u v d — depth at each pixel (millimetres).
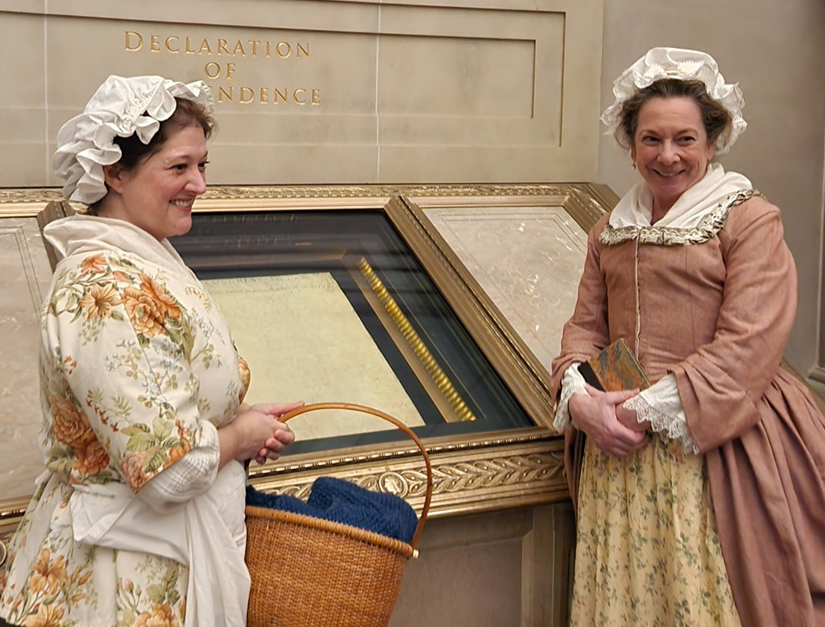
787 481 2324
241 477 1950
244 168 4074
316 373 3012
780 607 2289
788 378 2473
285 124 4148
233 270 3426
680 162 2422
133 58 3893
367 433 2791
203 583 1839
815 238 4738
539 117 4629
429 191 4156
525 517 2807
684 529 2328
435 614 2730
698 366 2293
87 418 1811
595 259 2725
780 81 4660
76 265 1843
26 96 3756
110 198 1969
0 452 2471
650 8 4738
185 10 3938
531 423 2928
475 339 3268
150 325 1790
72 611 1788
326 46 4207
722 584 2301
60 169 1951
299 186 4059
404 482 2611
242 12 4027
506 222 4055
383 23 4273
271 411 2115
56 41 3775
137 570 1809
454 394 3029
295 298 3336
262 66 4105
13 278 3121
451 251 3699
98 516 1790
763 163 4668
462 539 2723
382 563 1939
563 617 2855
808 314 4746
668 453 2365
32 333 2904
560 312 3508
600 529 2523
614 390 2467
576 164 4684
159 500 1752
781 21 4637
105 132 1872
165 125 1935
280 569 1908
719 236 2379
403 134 4371
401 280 3547
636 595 2420
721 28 4613
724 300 2357
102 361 1732
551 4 4562
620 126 2568
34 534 1890
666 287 2432
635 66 2471
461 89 4473
